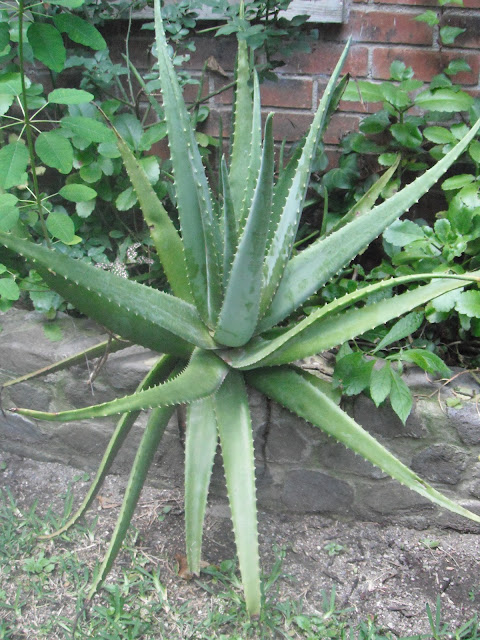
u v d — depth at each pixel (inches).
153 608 47.6
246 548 41.4
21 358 57.9
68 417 38.1
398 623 47.2
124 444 58.4
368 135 64.4
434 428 51.3
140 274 66.2
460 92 59.2
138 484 45.1
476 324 53.2
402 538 54.3
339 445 52.4
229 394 46.9
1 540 53.0
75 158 58.2
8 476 60.6
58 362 52.1
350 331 44.9
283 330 50.3
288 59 65.2
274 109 66.8
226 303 43.5
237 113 53.5
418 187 45.9
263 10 61.5
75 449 60.4
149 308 44.5
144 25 59.8
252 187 48.6
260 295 43.9
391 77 60.4
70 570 51.1
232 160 54.2
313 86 65.9
